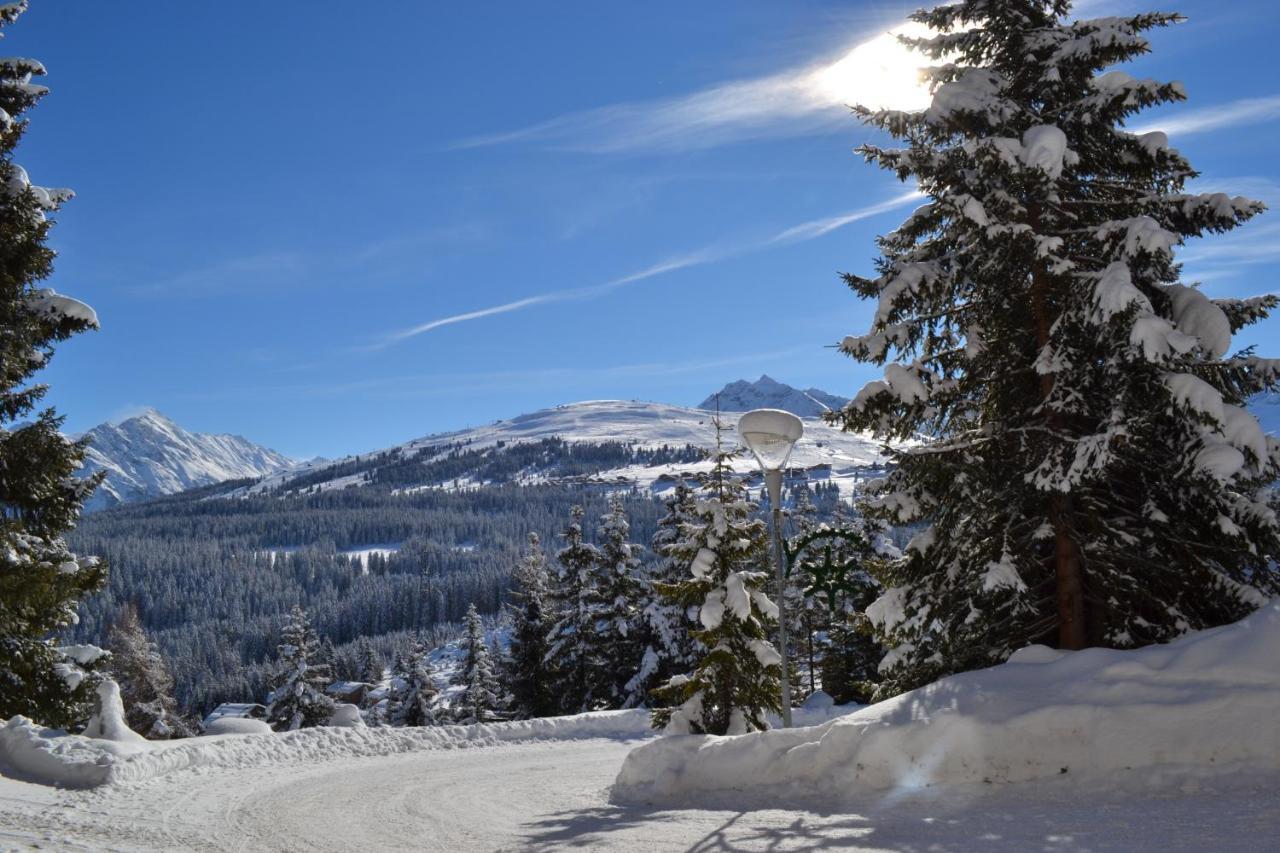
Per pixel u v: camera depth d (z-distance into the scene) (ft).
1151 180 38.70
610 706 122.31
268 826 33.37
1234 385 35.27
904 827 23.02
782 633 36.50
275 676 156.87
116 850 27.30
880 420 37.91
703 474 57.62
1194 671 26.30
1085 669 28.68
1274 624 26.66
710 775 33.27
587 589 126.21
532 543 150.30
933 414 38.81
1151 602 36.52
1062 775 25.40
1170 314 36.24
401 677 175.01
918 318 38.99
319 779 47.78
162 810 36.73
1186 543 34.96
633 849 24.02
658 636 117.29
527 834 29.17
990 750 26.73
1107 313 32.30
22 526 54.29
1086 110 36.65
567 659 127.85
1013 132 37.27
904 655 41.01
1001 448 38.17
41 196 55.52
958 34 39.78
